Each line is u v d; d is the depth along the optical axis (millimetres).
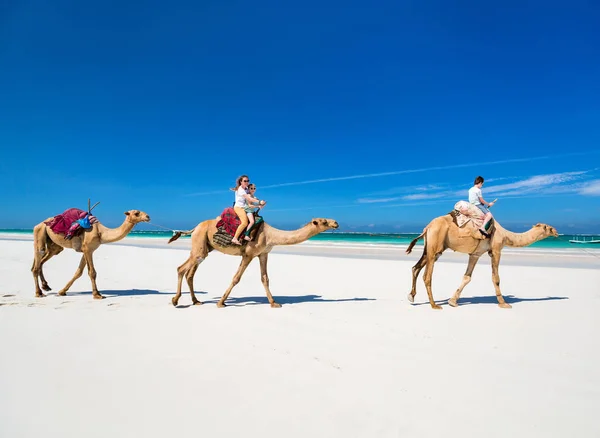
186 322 7082
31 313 7629
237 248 8844
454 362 5117
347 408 3822
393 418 3648
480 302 9469
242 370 4727
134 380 4387
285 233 8945
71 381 4340
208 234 9039
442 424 3566
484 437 3369
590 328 6887
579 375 4730
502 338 6238
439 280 13203
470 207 8992
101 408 3748
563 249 29359
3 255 21109
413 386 4352
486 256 23141
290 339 6039
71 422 3490
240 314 7828
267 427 3455
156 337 6059
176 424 3482
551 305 9000
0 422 3471
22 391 4082
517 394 4199
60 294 10086
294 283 12578
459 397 4102
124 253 23859
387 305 8977
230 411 3727
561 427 3555
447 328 6836
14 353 5207
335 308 8562
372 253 26062
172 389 4172
